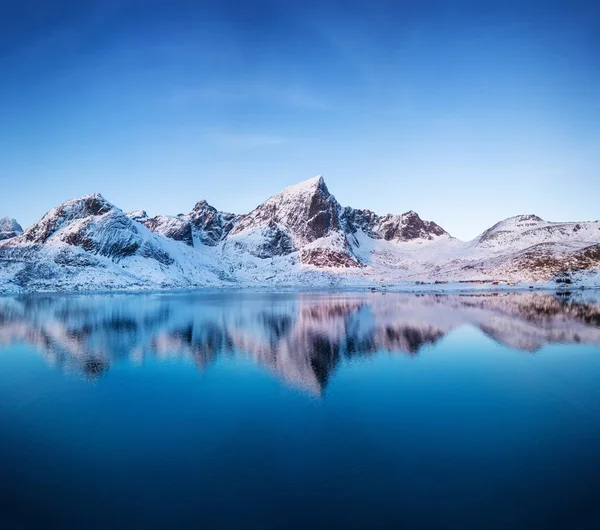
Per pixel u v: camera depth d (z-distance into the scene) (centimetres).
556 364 3109
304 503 1339
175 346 3956
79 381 2819
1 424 2061
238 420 2058
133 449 1755
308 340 4203
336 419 2048
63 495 1414
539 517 1247
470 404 2248
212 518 1272
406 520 1242
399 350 3675
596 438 1794
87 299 10175
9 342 4225
